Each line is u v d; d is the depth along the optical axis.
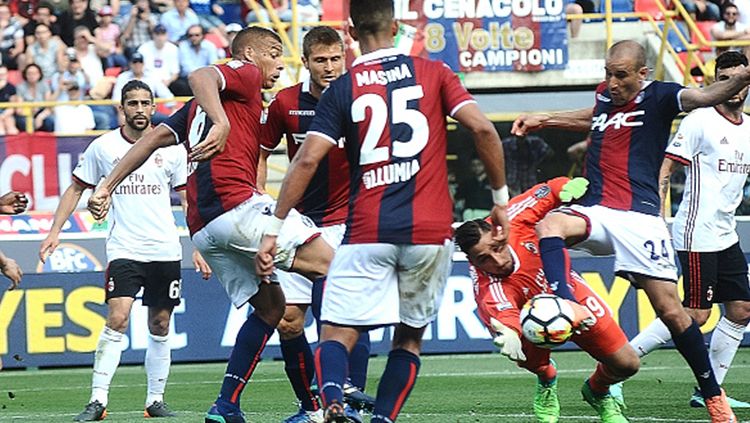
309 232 22.62
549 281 21.34
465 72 58.06
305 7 63.56
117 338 30.14
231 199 22.19
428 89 18.58
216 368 44.44
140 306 45.97
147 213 30.98
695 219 30.02
